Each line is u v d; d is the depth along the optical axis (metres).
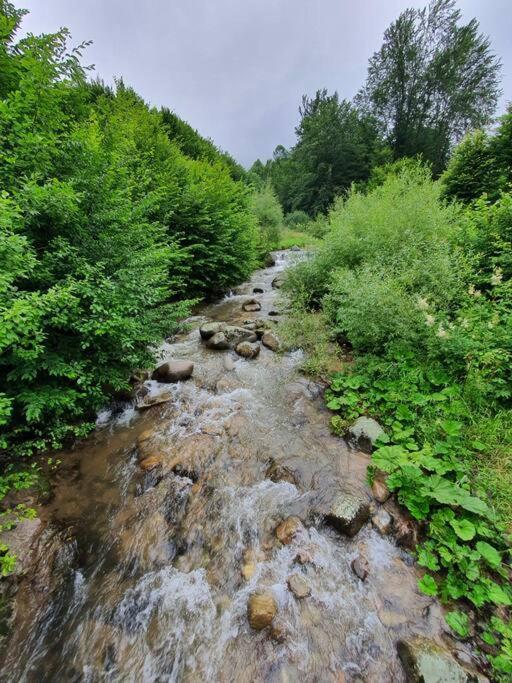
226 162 18.34
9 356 2.35
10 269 2.11
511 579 1.73
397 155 26.72
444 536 1.94
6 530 2.01
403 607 1.72
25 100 2.75
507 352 2.78
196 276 7.90
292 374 4.18
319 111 27.64
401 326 3.32
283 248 16.59
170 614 1.75
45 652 1.58
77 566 1.96
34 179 2.50
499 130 8.37
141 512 2.32
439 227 4.97
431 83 25.97
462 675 1.38
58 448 2.73
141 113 8.45
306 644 1.61
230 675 1.52
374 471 2.52
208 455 2.84
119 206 3.48
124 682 1.50
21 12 3.32
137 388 3.84
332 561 1.98
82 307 2.84
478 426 2.57
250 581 1.90
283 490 2.50
